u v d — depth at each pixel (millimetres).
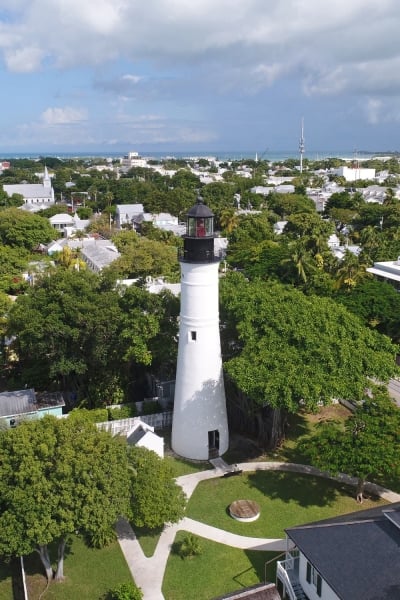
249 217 106062
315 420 39688
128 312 39094
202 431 33688
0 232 93688
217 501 30016
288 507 29375
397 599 18578
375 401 30219
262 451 35406
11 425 35938
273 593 21016
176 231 118875
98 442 23547
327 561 20609
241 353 33500
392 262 71125
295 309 34750
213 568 24922
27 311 37969
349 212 129625
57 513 21141
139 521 25000
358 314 51000
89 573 24719
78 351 39594
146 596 23266
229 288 38688
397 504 24516
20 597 23188
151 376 44219
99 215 136375
